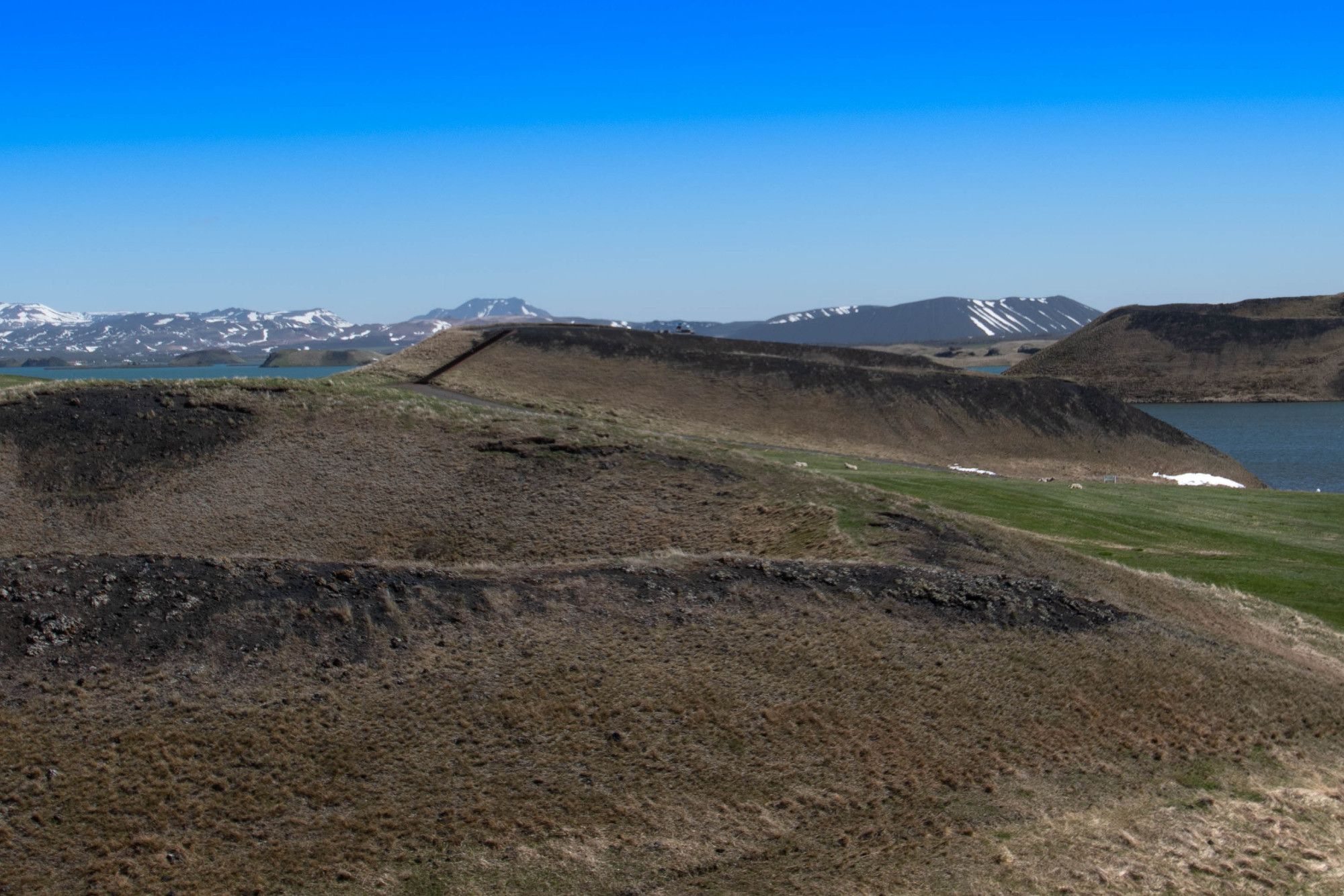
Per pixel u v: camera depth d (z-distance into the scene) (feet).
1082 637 81.82
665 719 63.87
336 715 60.29
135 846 49.62
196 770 54.70
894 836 55.98
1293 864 55.62
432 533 118.21
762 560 86.99
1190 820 60.13
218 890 47.70
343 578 71.77
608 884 50.60
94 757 54.44
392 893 48.55
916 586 85.35
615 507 123.24
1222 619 97.66
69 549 111.55
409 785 55.98
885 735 65.21
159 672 60.90
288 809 53.21
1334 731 75.10
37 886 46.57
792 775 60.59
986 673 73.92
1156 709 73.20
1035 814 59.21
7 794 51.37
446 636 69.21
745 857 53.57
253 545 114.42
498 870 50.78
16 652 60.23
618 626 73.56
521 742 60.44
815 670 71.15
